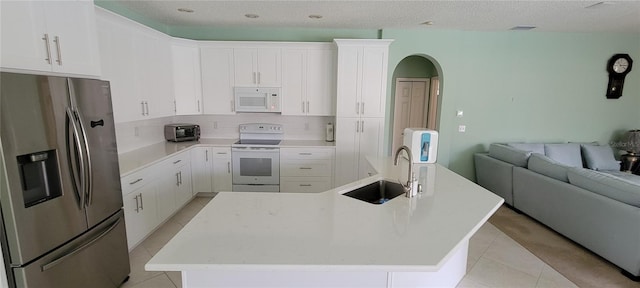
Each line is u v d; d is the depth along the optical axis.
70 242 1.76
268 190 4.21
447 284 1.99
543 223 3.34
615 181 2.59
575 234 2.91
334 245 1.29
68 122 1.71
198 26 4.21
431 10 3.30
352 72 4.02
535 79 4.57
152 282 2.34
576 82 4.60
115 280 2.18
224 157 4.11
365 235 1.39
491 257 2.77
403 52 4.30
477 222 1.56
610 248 2.55
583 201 2.79
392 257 1.21
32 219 1.53
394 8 3.23
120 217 2.23
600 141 4.81
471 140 4.70
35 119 1.52
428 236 1.39
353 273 1.40
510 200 3.89
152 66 3.36
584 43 4.50
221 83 4.18
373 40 3.92
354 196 2.18
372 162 3.01
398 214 1.66
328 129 4.45
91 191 1.88
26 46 1.55
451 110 4.52
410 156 1.96
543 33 4.45
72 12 1.86
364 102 4.09
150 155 3.24
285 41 4.27
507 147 4.17
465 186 2.21
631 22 3.81
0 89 1.36
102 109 2.00
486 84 4.56
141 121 3.68
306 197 1.93
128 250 2.48
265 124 4.56
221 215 1.61
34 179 1.57
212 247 1.27
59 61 1.76
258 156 4.12
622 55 4.50
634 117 4.74
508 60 4.50
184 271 1.36
